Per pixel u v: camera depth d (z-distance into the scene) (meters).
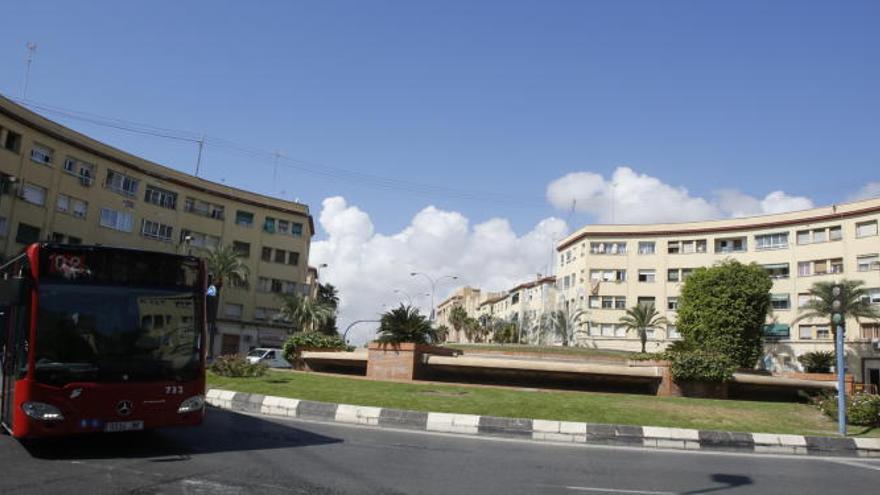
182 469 8.77
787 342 63.56
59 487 7.61
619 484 9.30
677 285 71.19
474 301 139.75
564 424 14.33
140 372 9.55
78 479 8.02
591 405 16.77
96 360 9.31
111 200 55.12
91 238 53.00
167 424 9.68
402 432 13.76
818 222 63.00
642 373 21.86
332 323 79.56
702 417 16.19
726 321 51.38
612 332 72.62
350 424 14.61
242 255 67.62
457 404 16.12
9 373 9.90
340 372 27.31
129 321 9.69
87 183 52.66
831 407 17.75
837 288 16.23
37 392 8.91
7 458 9.18
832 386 23.45
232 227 67.12
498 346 41.81
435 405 15.91
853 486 10.03
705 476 10.34
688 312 53.56
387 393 17.58
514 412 15.44
